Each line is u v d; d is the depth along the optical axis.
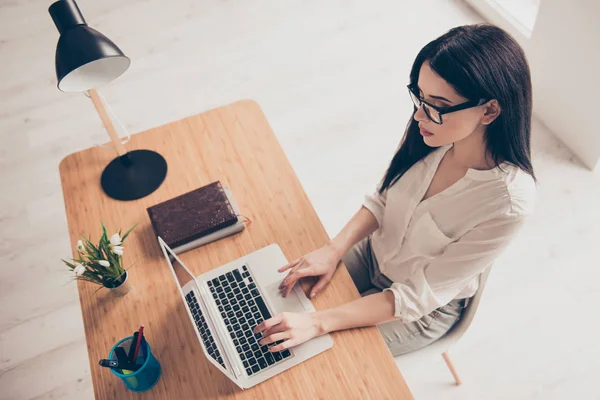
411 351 1.53
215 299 1.38
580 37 2.22
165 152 1.66
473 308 1.48
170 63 3.04
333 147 2.65
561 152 2.53
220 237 1.48
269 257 1.44
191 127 1.71
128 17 3.27
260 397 1.25
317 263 1.41
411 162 1.42
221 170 1.61
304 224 1.50
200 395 1.26
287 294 1.38
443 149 1.35
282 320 1.30
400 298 1.34
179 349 1.33
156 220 1.47
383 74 2.90
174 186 1.59
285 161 1.62
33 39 3.20
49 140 2.76
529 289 2.18
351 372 1.27
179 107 2.84
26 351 2.14
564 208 2.37
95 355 1.34
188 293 1.39
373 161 2.59
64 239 2.42
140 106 2.86
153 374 1.28
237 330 1.33
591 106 2.30
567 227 2.32
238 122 1.71
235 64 3.01
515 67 1.06
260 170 1.60
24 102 2.92
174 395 1.27
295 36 3.11
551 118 2.55
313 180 2.55
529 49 2.54
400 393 1.24
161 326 1.36
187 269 1.37
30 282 2.31
